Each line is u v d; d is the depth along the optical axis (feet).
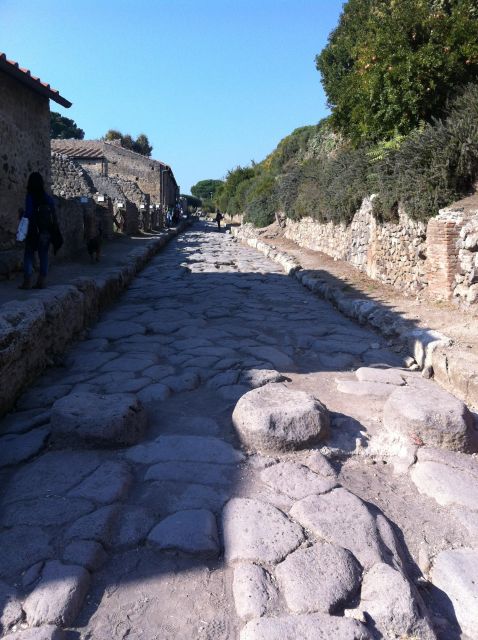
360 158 42.22
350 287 33.55
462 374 16.16
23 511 9.50
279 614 7.28
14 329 14.82
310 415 12.20
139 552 8.68
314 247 60.85
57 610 7.25
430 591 8.10
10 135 31.58
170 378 16.99
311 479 10.71
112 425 11.94
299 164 90.38
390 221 33.65
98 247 42.11
